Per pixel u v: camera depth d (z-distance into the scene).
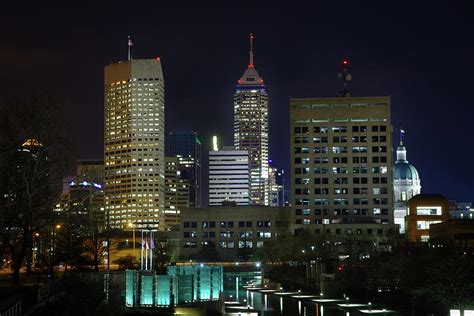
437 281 115.00
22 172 107.31
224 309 133.38
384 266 163.12
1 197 107.56
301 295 183.62
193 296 121.31
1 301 74.12
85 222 163.00
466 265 117.56
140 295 118.06
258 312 145.00
